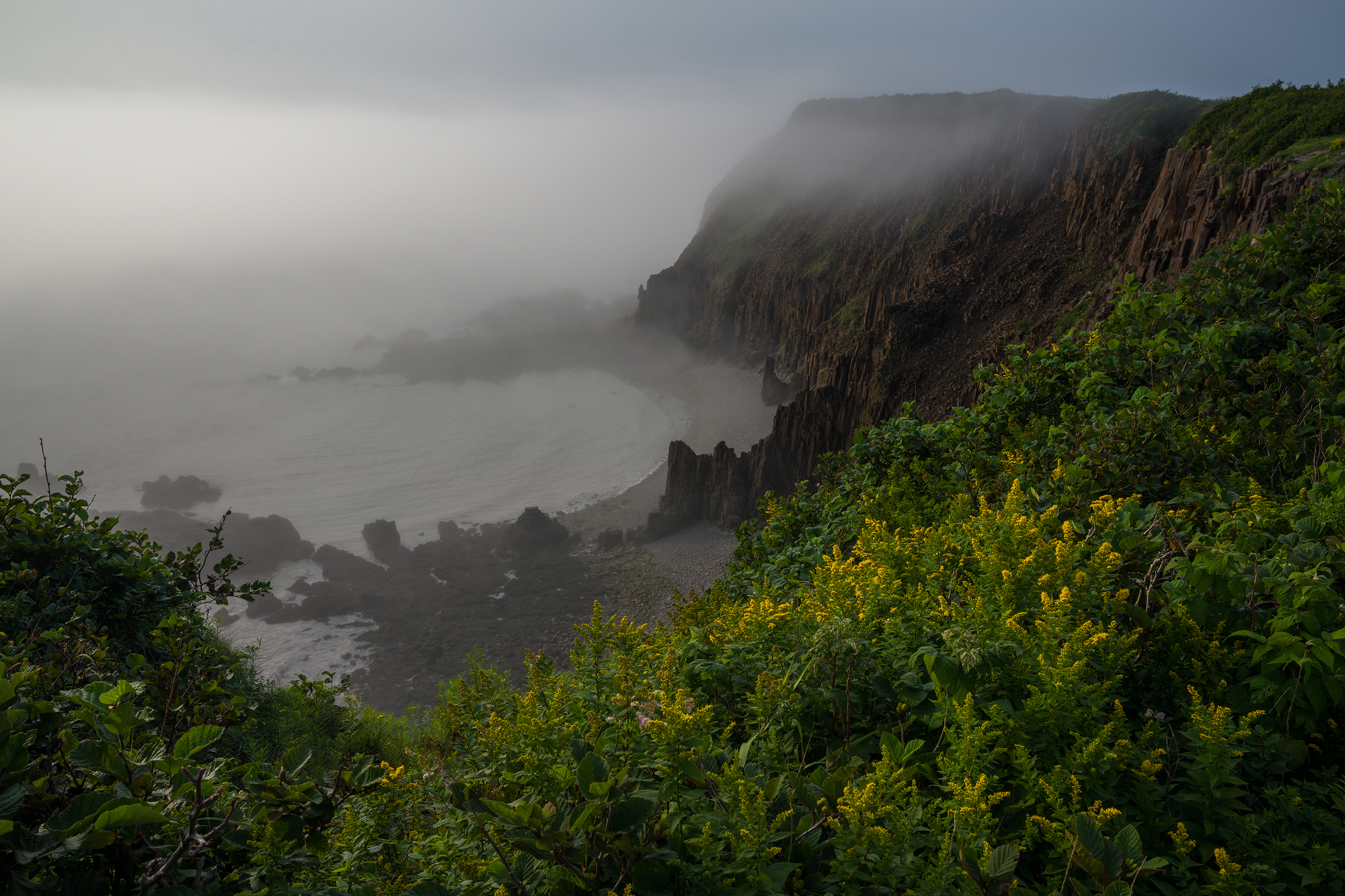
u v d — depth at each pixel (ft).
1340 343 22.81
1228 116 203.21
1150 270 161.27
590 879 9.09
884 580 14.97
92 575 26.35
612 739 11.93
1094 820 9.27
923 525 23.36
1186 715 12.33
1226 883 9.27
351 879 12.36
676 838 9.61
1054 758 11.28
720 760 11.53
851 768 10.64
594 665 14.61
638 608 360.48
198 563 31.65
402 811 14.93
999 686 12.37
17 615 22.74
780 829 10.15
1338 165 94.02
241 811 11.01
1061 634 12.15
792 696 13.07
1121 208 411.13
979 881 8.57
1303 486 19.48
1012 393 29.91
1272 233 31.14
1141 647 13.65
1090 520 18.01
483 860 11.34
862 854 9.09
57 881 8.41
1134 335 29.43
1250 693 12.53
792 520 32.04
